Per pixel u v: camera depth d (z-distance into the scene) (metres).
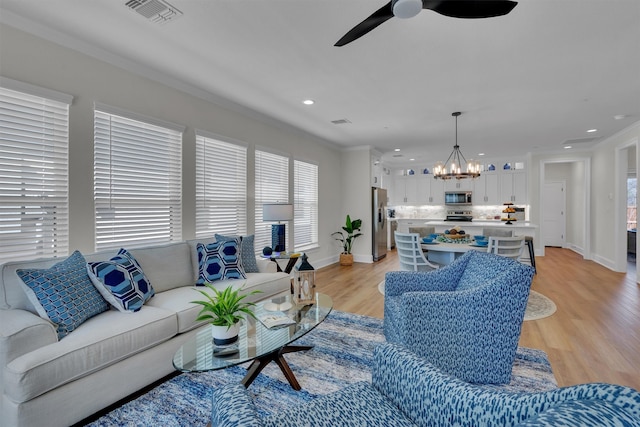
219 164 3.87
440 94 3.59
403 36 2.39
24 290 1.82
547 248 8.46
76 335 1.73
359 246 6.67
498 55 2.67
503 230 5.45
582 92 3.49
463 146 6.61
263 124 4.56
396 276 2.51
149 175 3.09
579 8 2.04
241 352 1.72
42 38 2.32
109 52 2.67
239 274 3.03
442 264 4.24
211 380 2.10
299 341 2.68
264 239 4.58
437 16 2.13
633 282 4.70
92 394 1.67
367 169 6.55
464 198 8.63
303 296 2.34
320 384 2.04
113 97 2.76
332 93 3.58
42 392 1.48
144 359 1.94
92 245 2.65
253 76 3.13
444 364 1.97
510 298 1.95
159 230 3.19
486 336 1.97
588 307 3.54
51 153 2.41
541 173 7.17
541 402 0.77
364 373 2.17
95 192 2.67
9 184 2.22
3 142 2.19
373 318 3.24
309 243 5.76
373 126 4.98
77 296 1.92
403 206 9.71
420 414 1.02
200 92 3.51
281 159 4.99
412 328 1.95
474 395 0.91
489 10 1.64
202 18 2.19
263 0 2.00
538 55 2.67
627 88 3.38
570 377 2.11
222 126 3.86
